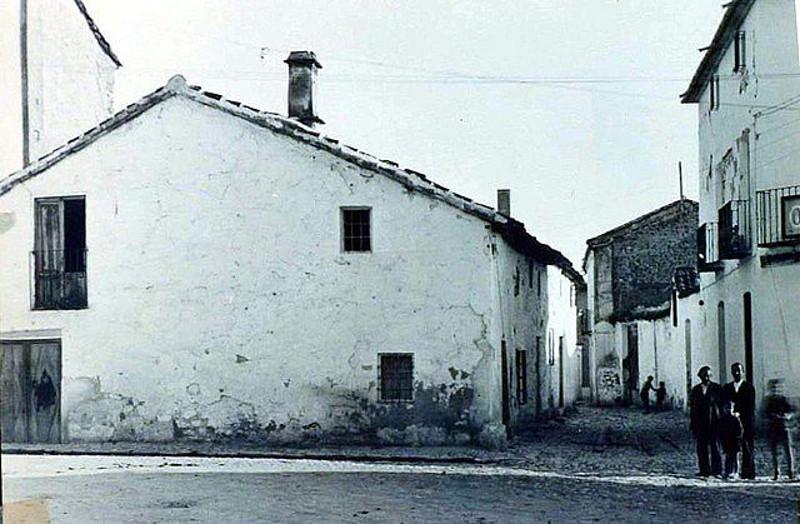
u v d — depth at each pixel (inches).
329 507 474.3
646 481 588.4
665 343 1492.4
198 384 850.1
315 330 829.2
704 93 1106.1
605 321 1721.2
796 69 806.5
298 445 817.5
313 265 832.9
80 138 881.5
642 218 1718.8
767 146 812.0
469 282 803.4
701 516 455.8
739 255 853.8
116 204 876.0
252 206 848.9
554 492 533.6
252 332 842.2
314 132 849.5
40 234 894.4
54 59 1085.8
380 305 817.5
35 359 885.8
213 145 859.4
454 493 526.0
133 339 865.5
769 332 784.9
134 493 524.4
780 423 601.0
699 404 617.3
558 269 1402.6
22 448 815.1
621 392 1699.1
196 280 856.9
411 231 815.7
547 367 1229.7
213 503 487.2
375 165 821.9
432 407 802.2
